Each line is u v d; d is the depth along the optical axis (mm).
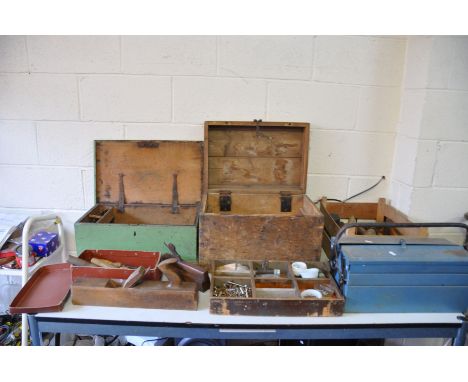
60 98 1754
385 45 1715
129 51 1703
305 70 1737
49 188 1869
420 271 1186
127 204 1771
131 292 1179
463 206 1709
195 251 1473
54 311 1153
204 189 1687
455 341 1207
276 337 1167
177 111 1775
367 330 1175
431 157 1648
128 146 1743
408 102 1708
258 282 1281
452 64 1551
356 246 1278
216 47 1704
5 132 1794
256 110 1782
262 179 1810
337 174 1866
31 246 1634
